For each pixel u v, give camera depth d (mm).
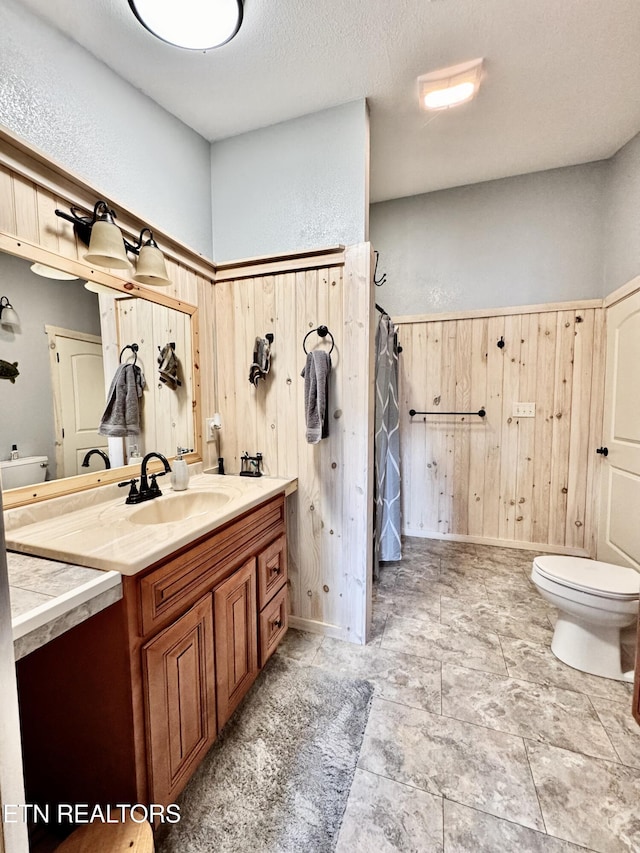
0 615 444
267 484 1732
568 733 1332
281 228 1941
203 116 1849
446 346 3002
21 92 1204
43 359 1222
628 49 1566
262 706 1464
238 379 2012
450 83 1704
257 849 1002
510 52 1571
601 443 2619
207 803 1118
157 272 1457
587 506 2711
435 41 1487
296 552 1953
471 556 2803
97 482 1409
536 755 1250
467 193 2893
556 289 2730
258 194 1979
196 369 1896
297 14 1344
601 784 1153
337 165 1827
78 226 1296
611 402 2475
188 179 1914
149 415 1644
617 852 978
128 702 946
